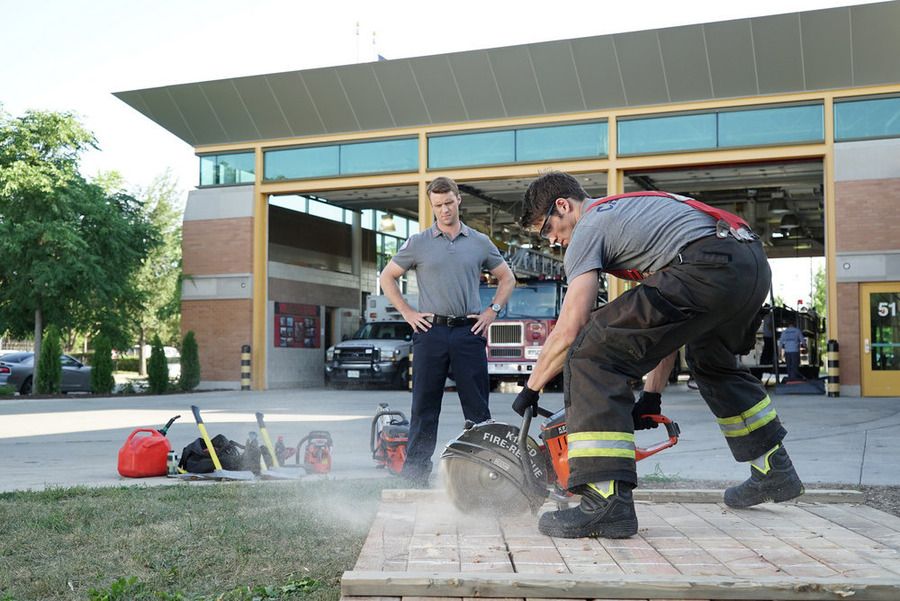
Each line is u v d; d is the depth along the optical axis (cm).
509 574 282
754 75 1989
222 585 360
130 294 2523
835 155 1973
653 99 2078
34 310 2433
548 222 395
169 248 4450
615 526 352
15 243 2273
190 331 2403
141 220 2608
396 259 613
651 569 303
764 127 2023
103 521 484
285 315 2598
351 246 3005
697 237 358
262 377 2469
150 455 711
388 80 2227
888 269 1933
